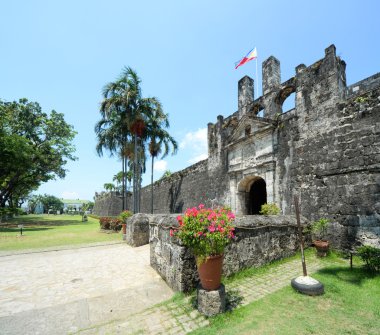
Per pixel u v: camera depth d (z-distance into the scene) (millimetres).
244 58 12930
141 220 9562
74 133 27312
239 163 12281
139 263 6625
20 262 6887
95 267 6246
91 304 3949
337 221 7148
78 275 5562
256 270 5434
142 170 20000
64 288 4723
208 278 3500
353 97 7312
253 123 11273
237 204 12320
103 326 3248
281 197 9344
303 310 3486
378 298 3814
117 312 3656
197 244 3535
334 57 8055
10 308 3832
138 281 5082
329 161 7668
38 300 4145
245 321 3242
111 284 4914
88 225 21250
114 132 17484
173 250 4629
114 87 16438
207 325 3227
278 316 3344
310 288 3975
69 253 8117
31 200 67062
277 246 6320
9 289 4695
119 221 15062
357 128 7059
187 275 4234
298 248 6988
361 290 4160
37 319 3461
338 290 4141
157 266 5727
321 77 8383
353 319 3215
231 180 12820
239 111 13398
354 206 6801
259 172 10797
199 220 3566
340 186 7234
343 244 6895
